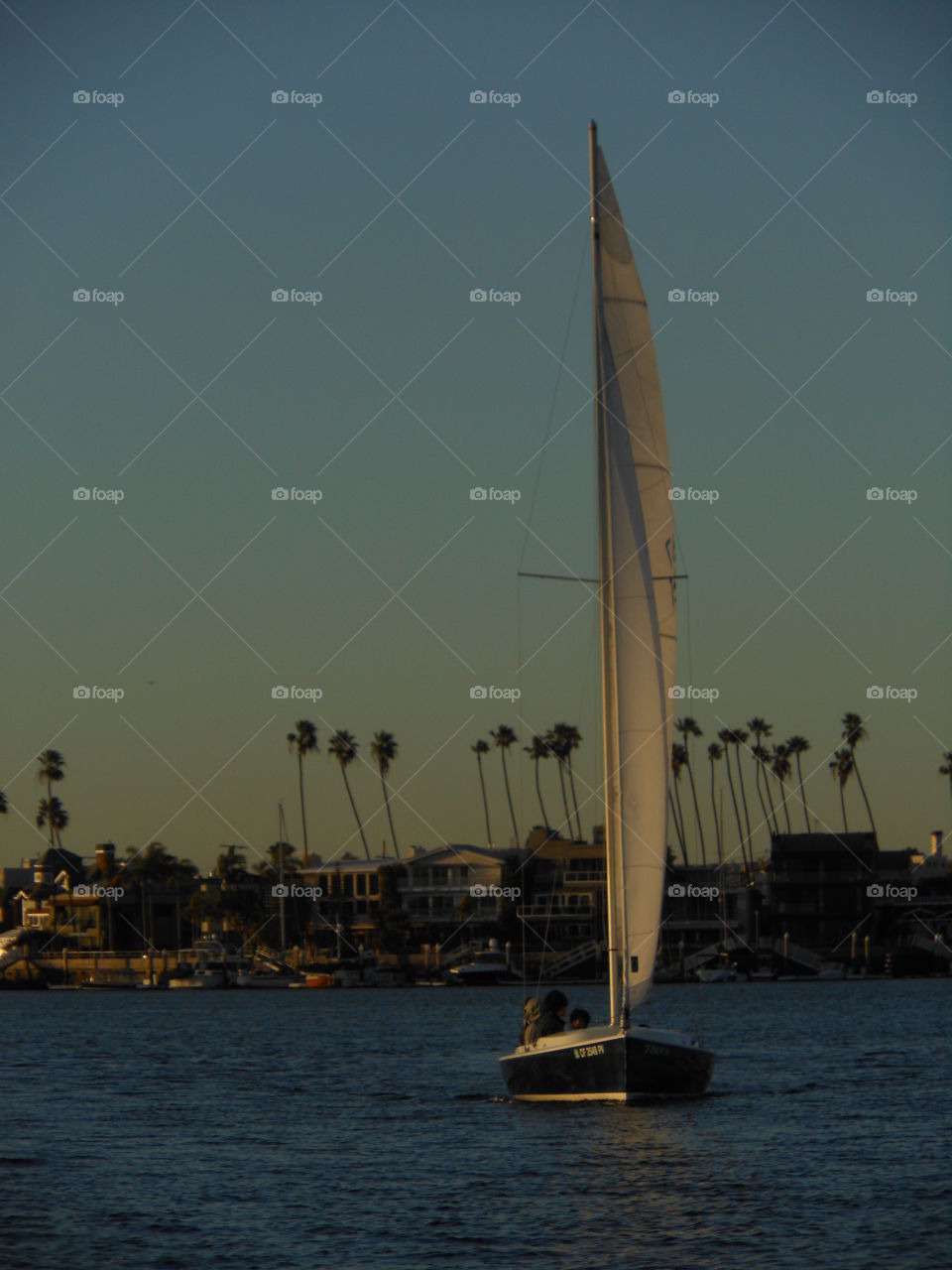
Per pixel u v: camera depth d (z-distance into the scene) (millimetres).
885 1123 36719
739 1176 29766
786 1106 39906
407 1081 50562
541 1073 37438
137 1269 23688
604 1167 30750
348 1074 54469
